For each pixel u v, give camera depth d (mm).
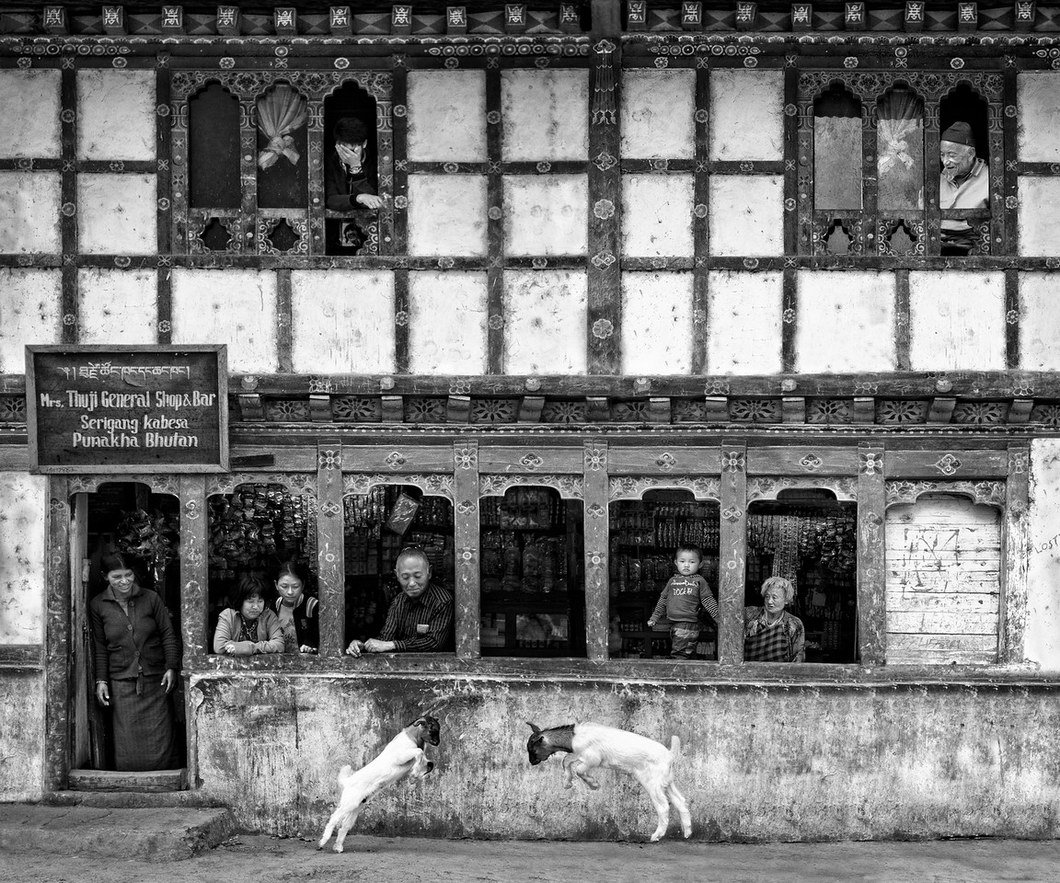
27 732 10688
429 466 10656
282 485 10859
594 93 10477
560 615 12172
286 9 10398
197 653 10680
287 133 10672
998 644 10648
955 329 10492
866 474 10594
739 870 9719
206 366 10500
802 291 10508
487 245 10555
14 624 10719
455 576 10672
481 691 10594
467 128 10570
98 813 10430
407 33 10484
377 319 10562
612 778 10555
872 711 10508
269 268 10555
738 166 10531
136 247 10578
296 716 10641
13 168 10562
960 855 10133
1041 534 10562
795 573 12305
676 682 10547
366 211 10703
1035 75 10508
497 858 10023
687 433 10586
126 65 10562
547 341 10539
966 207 10656
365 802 10500
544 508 12281
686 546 12039
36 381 10539
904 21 10391
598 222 10484
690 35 10430
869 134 10547
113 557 10859
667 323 10531
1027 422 10570
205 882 9305
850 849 10312
